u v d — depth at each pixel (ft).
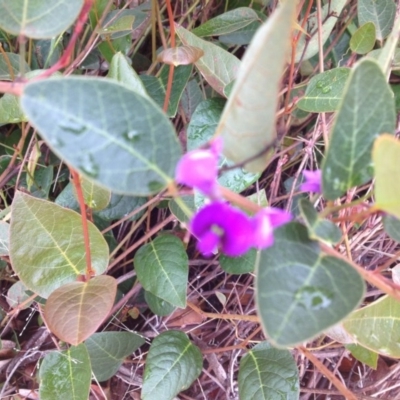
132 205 1.24
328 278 0.56
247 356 1.18
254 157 0.59
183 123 1.38
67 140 0.56
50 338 1.35
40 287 1.01
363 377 1.45
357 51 1.28
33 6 0.74
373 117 0.61
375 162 0.56
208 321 1.36
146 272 1.15
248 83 0.54
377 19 1.35
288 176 1.48
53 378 1.11
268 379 1.14
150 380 1.15
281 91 1.31
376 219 1.27
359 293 0.55
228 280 1.46
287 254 0.56
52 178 1.27
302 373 1.35
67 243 1.00
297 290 0.55
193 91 1.35
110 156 0.57
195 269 1.43
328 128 1.28
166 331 1.20
